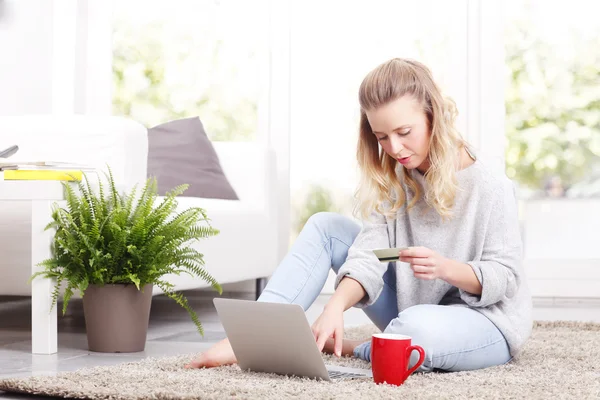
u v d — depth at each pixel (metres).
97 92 4.10
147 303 2.23
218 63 4.07
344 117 4.01
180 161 3.49
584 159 3.84
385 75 1.73
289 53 4.02
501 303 1.82
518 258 1.82
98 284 2.16
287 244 4.00
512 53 3.87
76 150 2.52
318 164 4.04
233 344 1.70
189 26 4.08
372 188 1.89
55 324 2.17
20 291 2.56
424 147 1.75
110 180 2.24
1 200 2.36
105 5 4.10
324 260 1.88
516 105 3.87
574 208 3.86
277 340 1.61
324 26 4.03
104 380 1.60
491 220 1.80
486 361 1.78
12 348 2.26
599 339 2.39
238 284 4.11
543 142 3.86
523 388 1.52
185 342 2.42
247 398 1.39
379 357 1.54
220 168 3.61
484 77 3.85
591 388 1.53
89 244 2.12
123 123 2.53
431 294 1.85
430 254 1.66
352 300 1.77
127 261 2.14
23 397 1.55
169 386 1.51
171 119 4.09
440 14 3.90
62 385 1.52
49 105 3.92
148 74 4.10
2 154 2.35
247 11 4.04
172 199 2.27
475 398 1.40
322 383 1.55
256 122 4.05
